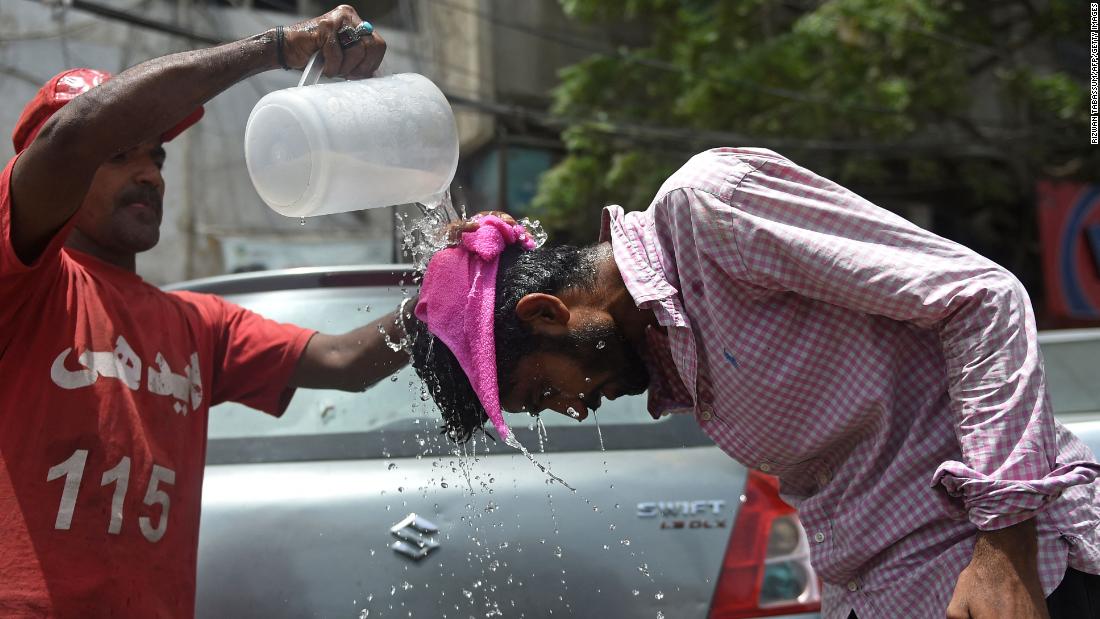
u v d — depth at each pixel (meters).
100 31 12.09
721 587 2.29
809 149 11.96
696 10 12.05
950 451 1.81
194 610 2.11
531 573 2.23
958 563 1.78
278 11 13.19
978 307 1.71
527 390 1.91
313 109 1.78
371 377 2.43
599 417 2.73
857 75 11.68
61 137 1.76
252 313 2.52
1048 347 3.98
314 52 1.95
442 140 1.93
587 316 1.87
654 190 11.53
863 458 1.86
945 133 13.45
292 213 1.88
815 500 1.93
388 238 13.95
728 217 1.78
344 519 2.29
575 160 12.02
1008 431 1.66
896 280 1.71
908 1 11.59
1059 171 13.78
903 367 1.85
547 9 14.13
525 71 13.98
